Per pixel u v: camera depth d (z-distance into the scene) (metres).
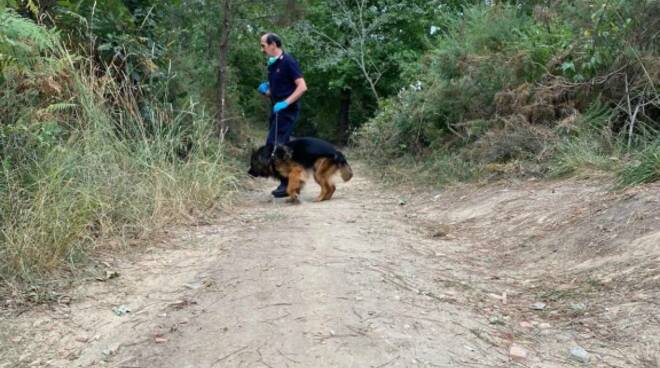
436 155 9.88
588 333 3.09
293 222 5.98
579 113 7.79
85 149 5.05
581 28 8.02
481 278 4.19
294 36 23.20
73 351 2.89
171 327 3.14
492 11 10.50
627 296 3.41
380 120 12.53
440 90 10.16
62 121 5.16
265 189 9.68
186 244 4.94
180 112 7.07
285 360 2.71
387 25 23.25
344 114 27.33
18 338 2.99
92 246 4.41
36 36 4.48
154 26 8.77
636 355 2.80
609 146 6.90
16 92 4.92
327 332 2.99
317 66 23.42
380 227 5.90
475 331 3.14
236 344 2.88
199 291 3.68
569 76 8.13
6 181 4.23
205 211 6.34
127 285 3.81
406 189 8.81
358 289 3.68
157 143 6.21
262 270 4.06
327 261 4.31
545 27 9.41
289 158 7.80
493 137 8.27
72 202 4.37
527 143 7.84
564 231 4.77
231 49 15.02
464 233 5.70
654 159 5.25
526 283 4.02
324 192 8.14
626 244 4.09
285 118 8.10
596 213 4.83
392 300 3.53
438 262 4.59
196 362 2.73
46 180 4.41
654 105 7.06
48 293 3.54
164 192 5.86
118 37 7.11
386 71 23.55
